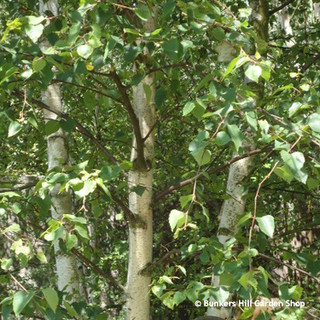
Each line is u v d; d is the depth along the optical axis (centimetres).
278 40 568
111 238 629
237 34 217
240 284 166
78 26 177
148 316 267
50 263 505
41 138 405
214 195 369
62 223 178
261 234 254
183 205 174
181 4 204
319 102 197
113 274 607
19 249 180
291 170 158
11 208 204
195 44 250
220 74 193
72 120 233
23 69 194
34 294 163
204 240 205
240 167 340
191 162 452
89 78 274
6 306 163
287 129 182
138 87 278
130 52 197
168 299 203
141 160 258
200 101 176
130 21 220
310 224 336
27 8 307
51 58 179
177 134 586
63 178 194
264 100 253
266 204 575
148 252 268
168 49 192
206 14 216
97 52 195
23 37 238
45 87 201
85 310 229
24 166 565
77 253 268
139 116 278
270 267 533
